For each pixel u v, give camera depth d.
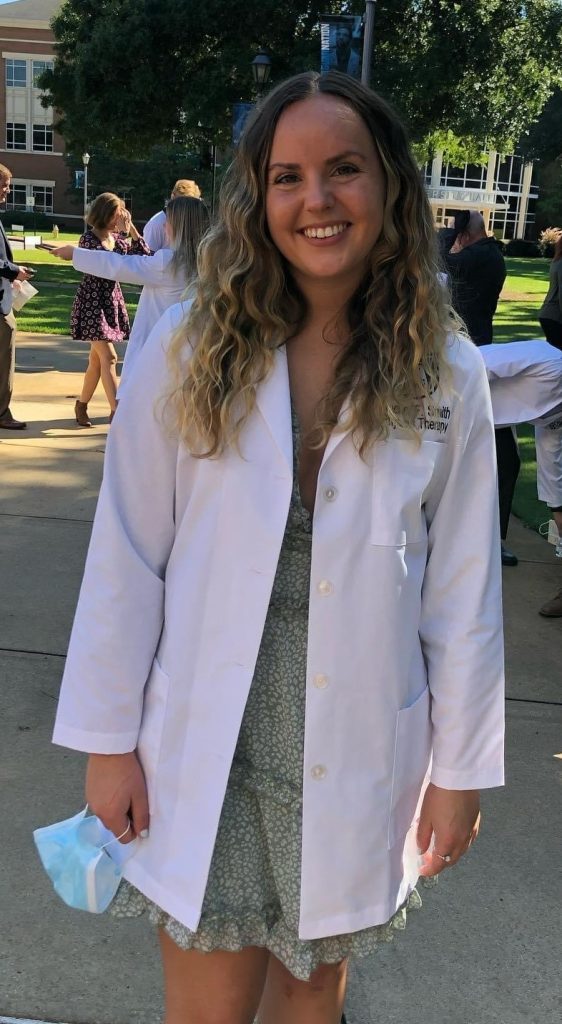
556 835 2.73
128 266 5.41
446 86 23.94
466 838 1.43
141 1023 1.99
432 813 1.43
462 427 1.37
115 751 1.39
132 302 16.78
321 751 1.34
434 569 1.42
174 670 1.38
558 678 3.72
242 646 1.34
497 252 5.80
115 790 1.40
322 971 1.52
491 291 5.82
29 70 59.09
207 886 1.38
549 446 4.69
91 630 1.38
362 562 1.32
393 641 1.35
